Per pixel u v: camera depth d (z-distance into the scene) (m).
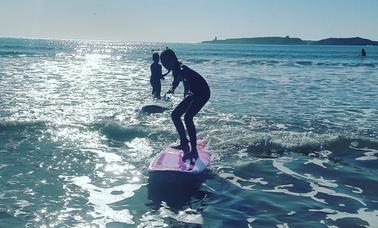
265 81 25.78
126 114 13.13
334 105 16.23
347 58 68.38
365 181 7.37
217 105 15.66
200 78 8.01
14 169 7.63
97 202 6.23
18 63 37.75
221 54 81.00
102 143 9.62
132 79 25.39
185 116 8.03
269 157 8.78
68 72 29.95
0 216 5.61
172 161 7.71
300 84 24.23
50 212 5.80
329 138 9.88
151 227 5.42
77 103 15.12
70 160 8.30
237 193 6.72
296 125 12.14
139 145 9.52
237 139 9.78
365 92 20.58
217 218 5.72
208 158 8.20
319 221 5.64
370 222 5.64
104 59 55.19
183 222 5.58
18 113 12.63
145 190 6.81
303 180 7.39
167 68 8.02
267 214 5.87
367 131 11.45
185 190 6.84
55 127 10.90
